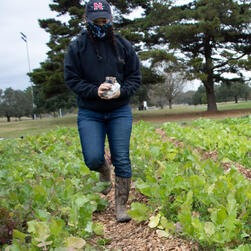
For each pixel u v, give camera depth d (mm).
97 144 2453
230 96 49281
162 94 44188
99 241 2125
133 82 2572
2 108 57812
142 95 42406
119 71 2523
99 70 2467
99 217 2672
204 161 3018
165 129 8109
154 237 2139
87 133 2484
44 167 3758
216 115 17703
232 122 8766
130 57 2562
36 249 1822
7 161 4594
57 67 19562
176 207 2410
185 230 1943
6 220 2107
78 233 2156
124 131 2520
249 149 4312
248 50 20266
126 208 2600
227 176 2715
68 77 2477
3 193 2502
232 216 1816
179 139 5789
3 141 6930
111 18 2402
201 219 2271
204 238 1808
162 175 2834
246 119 8602
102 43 2461
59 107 36062
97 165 2484
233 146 4445
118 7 19047
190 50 20844
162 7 18141
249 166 3822
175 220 2342
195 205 2473
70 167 3566
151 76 19750
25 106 58750
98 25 2391
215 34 18016
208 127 7602
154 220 2252
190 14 17797
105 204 2742
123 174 2537
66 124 19906
